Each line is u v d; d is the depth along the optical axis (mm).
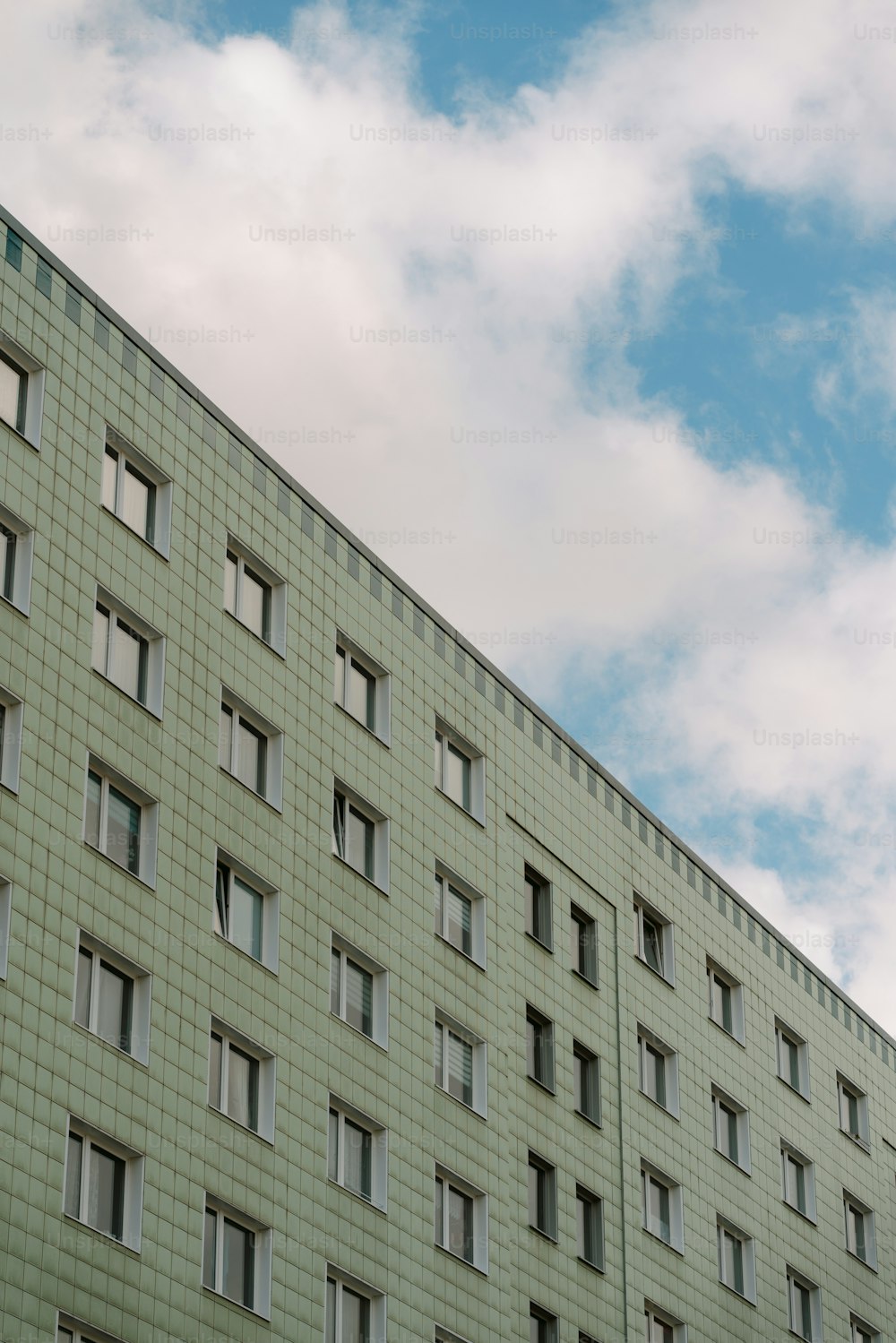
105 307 48625
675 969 64312
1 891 41094
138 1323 40969
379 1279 47781
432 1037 52219
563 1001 58281
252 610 51062
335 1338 46406
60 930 42031
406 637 56062
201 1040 44812
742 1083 66000
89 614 45438
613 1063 59625
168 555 48312
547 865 59562
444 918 54594
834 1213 69125
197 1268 42781
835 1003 73625
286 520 52688
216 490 50500
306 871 49594
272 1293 44656
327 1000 49031
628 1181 58500
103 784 44812
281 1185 45844
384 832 52844
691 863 67250
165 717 46656
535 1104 55594
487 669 59375
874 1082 74625
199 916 45875
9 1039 40062
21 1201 39188
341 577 54125
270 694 50156
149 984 43875
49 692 43688
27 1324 38531
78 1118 41062
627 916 62781
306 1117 47250
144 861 45188
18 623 43469
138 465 48656
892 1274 71500
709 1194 62219
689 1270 59969
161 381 49812
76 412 46844
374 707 54406
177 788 46375
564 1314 53938
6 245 46312
